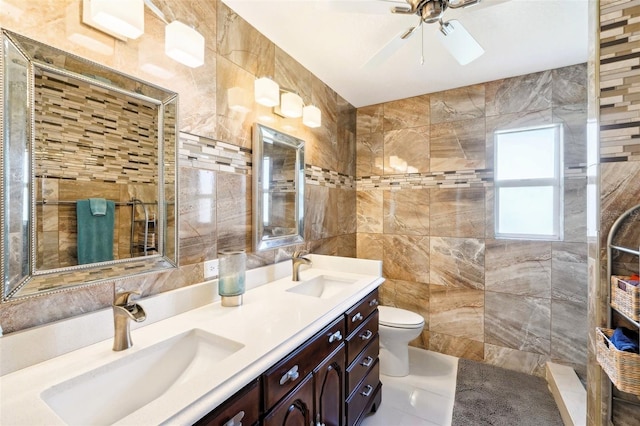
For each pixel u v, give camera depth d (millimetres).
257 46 1743
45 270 900
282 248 1961
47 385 757
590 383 1271
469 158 2510
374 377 1800
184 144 1327
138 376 935
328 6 1260
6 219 822
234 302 1347
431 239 2668
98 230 1032
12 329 839
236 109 1604
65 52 943
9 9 838
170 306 1224
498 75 2326
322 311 1277
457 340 2539
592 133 1231
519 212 2391
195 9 1376
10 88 833
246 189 1677
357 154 3029
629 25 1108
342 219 2764
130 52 1128
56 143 931
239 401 816
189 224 1350
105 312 1025
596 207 1194
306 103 2209
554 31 1759
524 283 2295
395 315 2277
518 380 2168
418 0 1211
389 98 2801
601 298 1175
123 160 1107
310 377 1144
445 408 1862
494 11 1582
